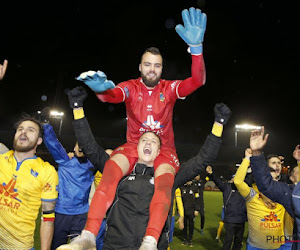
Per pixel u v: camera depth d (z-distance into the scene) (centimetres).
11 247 290
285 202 266
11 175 295
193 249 694
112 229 248
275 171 437
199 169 266
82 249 190
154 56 289
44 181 305
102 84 241
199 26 244
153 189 250
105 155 280
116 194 253
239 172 407
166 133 295
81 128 257
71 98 256
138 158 267
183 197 748
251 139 269
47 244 308
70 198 451
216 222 1026
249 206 420
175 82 299
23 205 294
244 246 732
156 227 214
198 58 254
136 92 293
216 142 260
